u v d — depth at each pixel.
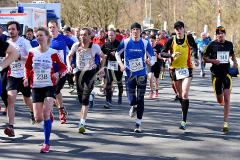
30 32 14.06
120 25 52.94
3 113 12.28
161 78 23.17
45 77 8.66
